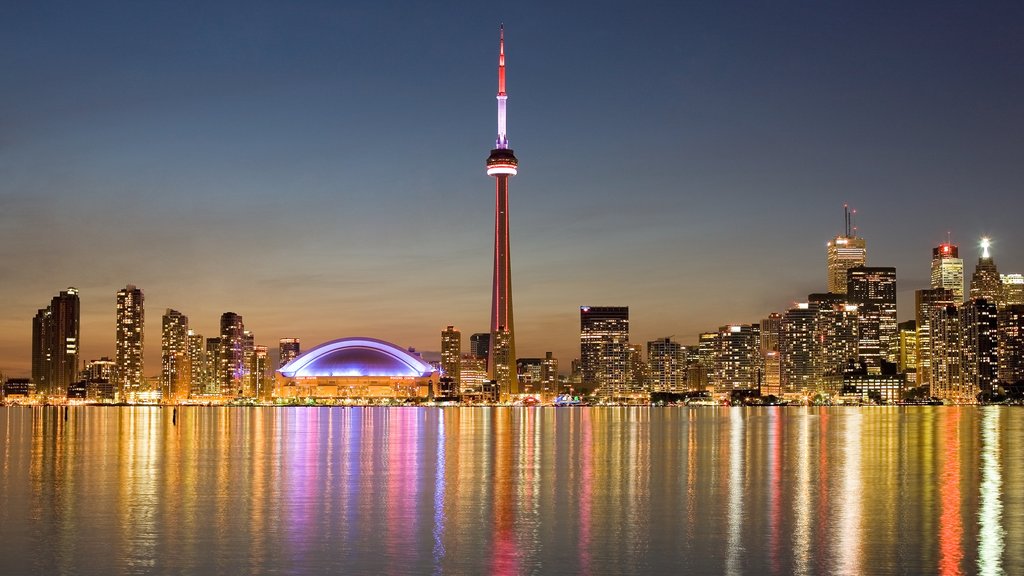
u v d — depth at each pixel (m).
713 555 55.22
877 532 62.09
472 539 60.22
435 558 54.66
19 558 54.50
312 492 84.19
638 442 167.00
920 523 65.62
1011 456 128.38
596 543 58.91
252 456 128.62
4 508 73.44
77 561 53.72
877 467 110.12
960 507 73.75
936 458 125.06
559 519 68.25
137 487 88.00
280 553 55.84
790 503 76.44
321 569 51.91
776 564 52.78
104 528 64.06
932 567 51.72
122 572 51.12
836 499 79.00
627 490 86.00
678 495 82.12
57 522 66.50
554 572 51.31
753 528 64.06
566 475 100.56
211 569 51.84
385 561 53.91
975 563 52.59
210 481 93.62
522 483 92.06
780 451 140.12
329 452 137.38
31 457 126.00
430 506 75.00
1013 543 58.03
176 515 69.88
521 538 60.56
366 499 79.38
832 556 54.62
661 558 54.47
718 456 129.38
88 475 99.62
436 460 121.50
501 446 153.75
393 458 125.38
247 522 66.56
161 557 54.81
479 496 81.44
